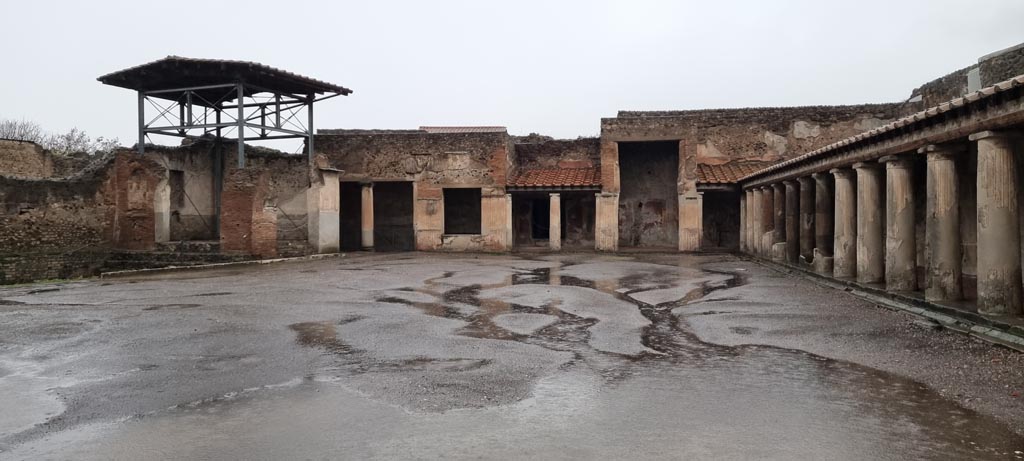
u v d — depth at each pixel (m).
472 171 27.80
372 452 4.60
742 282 14.97
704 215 28.50
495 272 17.98
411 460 4.45
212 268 19.31
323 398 5.86
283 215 25.28
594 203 29.30
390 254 26.16
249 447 4.70
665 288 13.96
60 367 7.02
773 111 27.45
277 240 23.97
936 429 4.98
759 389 6.10
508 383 6.32
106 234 21.83
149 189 22.44
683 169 26.48
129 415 5.41
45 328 9.27
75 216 20.92
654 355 7.55
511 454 4.54
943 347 7.60
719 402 5.71
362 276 16.80
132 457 4.52
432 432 4.99
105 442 4.80
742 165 27.33
